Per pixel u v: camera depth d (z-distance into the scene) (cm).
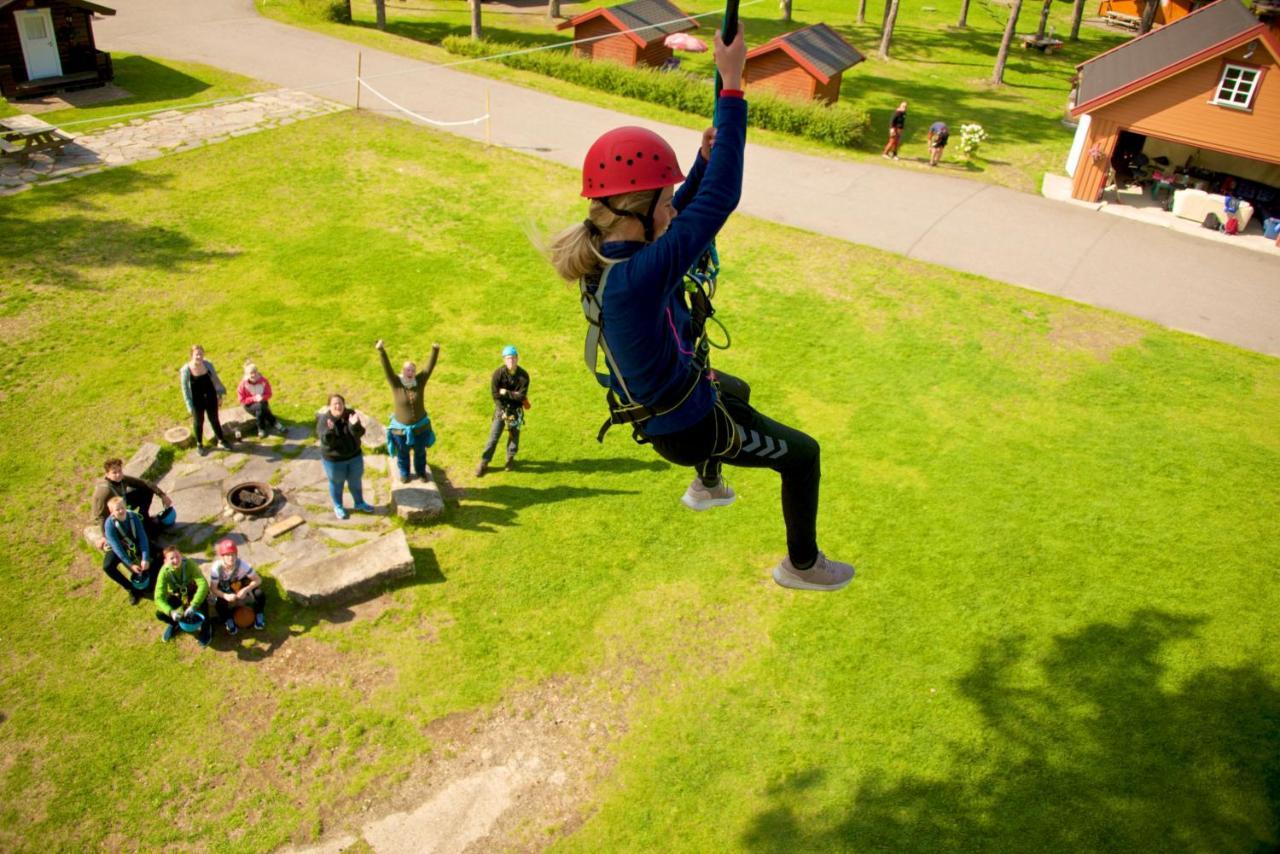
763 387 1628
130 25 3344
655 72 3114
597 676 1098
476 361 1641
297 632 1121
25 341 1591
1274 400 1705
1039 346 1822
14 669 1056
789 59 3045
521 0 5016
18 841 902
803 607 1201
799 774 1000
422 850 920
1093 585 1252
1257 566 1300
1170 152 2808
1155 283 2122
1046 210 2484
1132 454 1523
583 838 938
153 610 1138
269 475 1352
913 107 3522
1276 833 961
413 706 1050
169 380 1528
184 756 983
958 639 1164
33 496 1283
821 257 2111
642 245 246
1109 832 954
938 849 930
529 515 1317
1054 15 5538
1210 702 1095
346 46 3319
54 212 1998
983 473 1454
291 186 2214
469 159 2456
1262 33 2208
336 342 1658
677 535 1303
